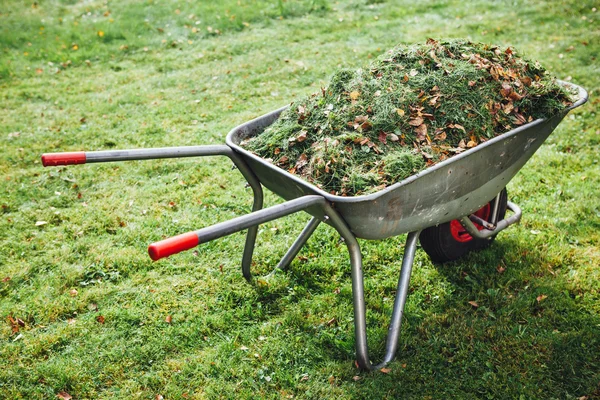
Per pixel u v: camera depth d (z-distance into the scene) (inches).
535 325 129.9
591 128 211.3
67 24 353.1
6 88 274.4
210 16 348.2
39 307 142.6
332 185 111.9
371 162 114.1
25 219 177.8
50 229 173.3
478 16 334.6
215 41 320.2
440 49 135.7
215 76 276.5
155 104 252.4
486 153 116.5
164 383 121.5
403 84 127.1
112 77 283.7
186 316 139.5
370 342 128.0
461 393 114.7
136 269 155.9
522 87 129.6
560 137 207.3
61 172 202.2
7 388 120.9
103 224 174.1
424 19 336.2
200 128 229.0
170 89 266.4
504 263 149.9
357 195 106.4
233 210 180.7
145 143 219.5
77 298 145.6
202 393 118.6
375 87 126.4
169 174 200.8
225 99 253.8
